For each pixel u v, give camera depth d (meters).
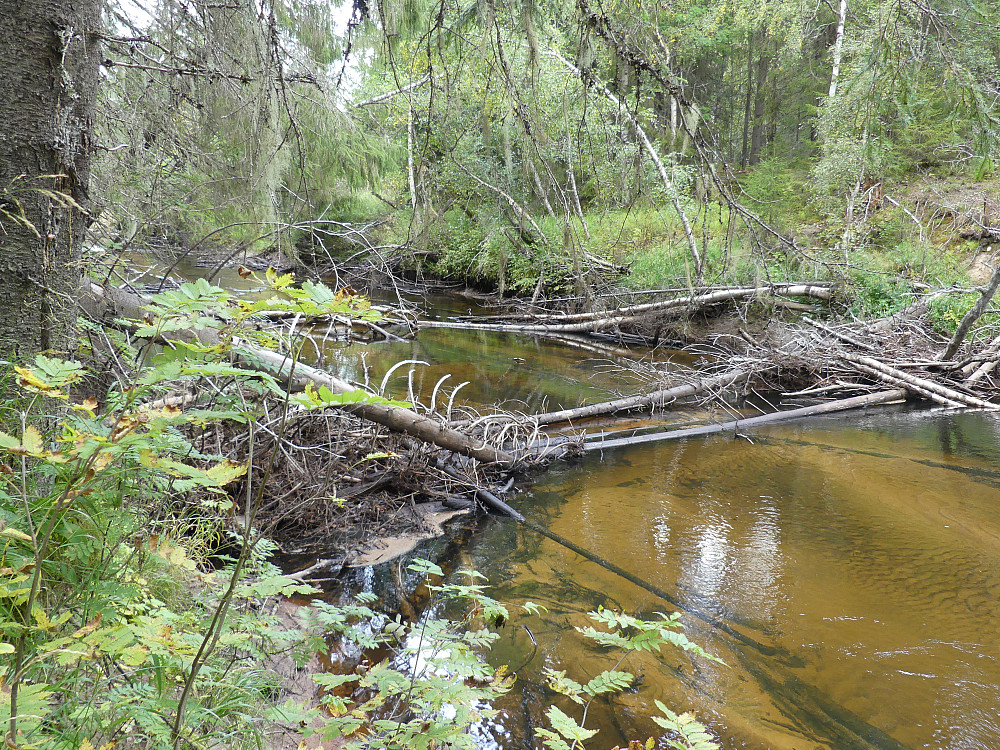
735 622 3.10
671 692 2.58
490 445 4.95
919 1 3.02
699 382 7.32
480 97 3.73
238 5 3.53
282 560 3.57
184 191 5.15
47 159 1.95
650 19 3.16
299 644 2.01
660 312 10.01
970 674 2.73
